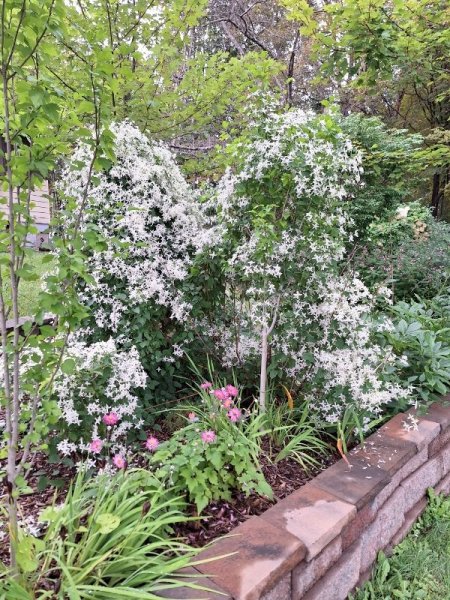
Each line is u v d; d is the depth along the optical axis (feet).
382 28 10.26
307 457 6.60
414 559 6.31
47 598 3.90
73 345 7.01
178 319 8.25
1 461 6.59
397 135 23.99
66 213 4.27
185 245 8.68
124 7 10.81
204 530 5.16
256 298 8.00
